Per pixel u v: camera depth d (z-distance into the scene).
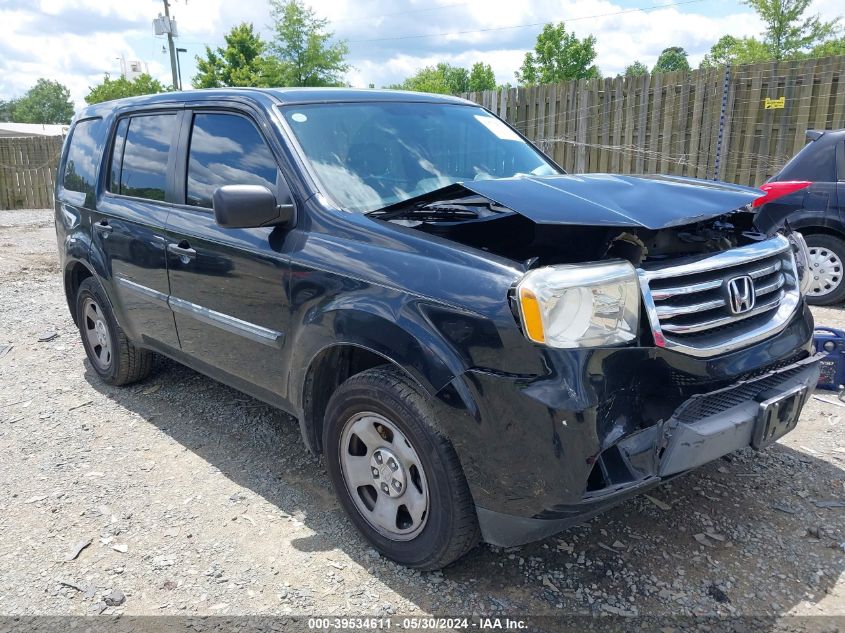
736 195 2.73
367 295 2.66
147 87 57.53
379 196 3.19
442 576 2.75
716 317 2.57
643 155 10.38
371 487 2.93
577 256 2.73
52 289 8.16
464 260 2.49
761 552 2.84
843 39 34.47
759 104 9.38
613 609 2.54
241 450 3.88
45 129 55.69
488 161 3.71
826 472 3.44
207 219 3.56
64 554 2.94
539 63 44.00
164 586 2.72
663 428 2.39
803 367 2.88
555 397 2.19
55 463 3.76
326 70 41.97
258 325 3.25
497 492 2.37
